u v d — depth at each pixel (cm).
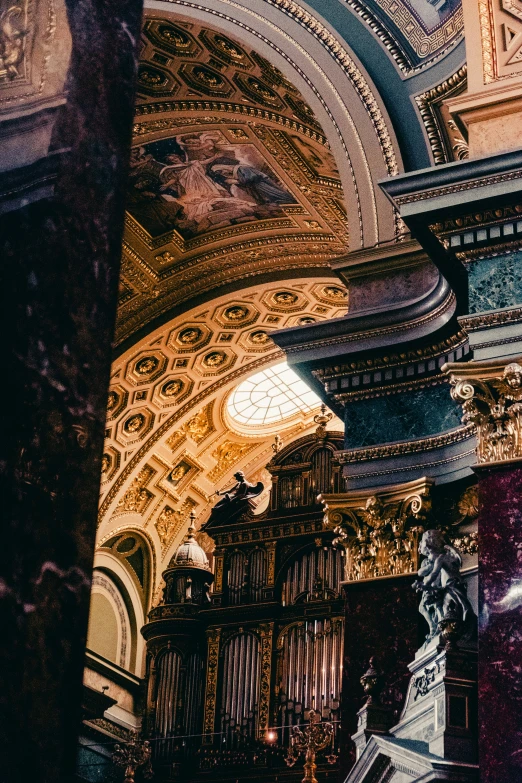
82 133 371
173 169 1448
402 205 833
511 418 786
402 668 878
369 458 962
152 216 1521
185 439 1844
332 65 1091
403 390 973
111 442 1741
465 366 800
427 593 849
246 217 1540
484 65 862
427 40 1059
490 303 820
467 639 814
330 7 1116
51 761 300
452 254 846
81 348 348
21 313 334
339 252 1546
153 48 1247
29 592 310
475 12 876
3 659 298
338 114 1074
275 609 1723
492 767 694
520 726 698
